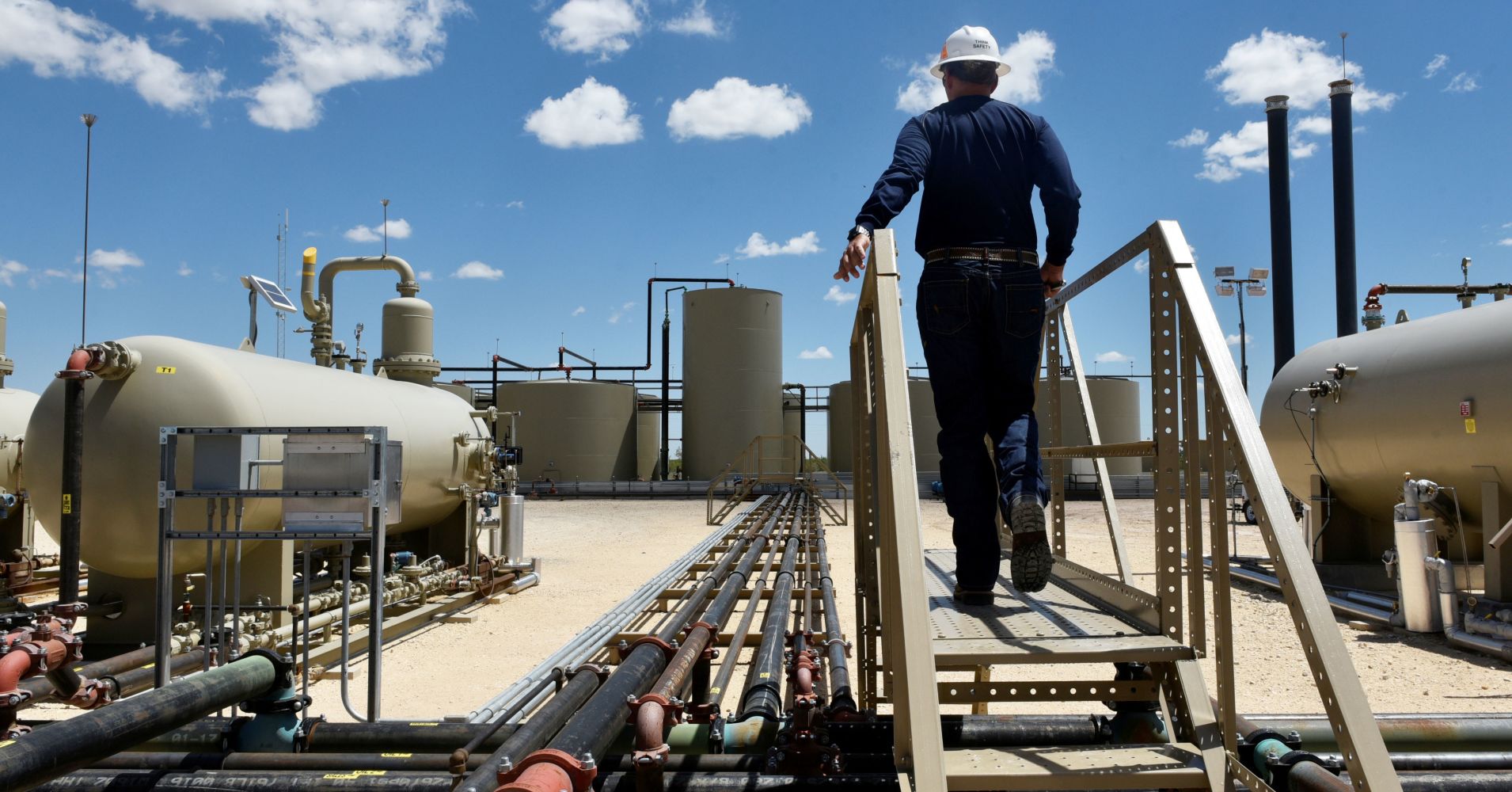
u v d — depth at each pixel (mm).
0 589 9031
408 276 11648
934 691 1853
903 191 2551
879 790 2498
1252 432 2072
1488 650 6594
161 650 4387
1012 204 2852
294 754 3021
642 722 2496
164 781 2688
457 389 33688
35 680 4414
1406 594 7422
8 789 2162
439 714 5273
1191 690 2283
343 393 8008
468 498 9586
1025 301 2801
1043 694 2559
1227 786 2113
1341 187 18047
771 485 30391
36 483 6426
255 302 7883
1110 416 31875
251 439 4555
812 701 2875
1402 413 8273
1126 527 17812
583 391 33219
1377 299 10547
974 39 3047
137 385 6258
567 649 6125
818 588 8508
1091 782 2070
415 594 8312
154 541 6270
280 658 3205
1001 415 2926
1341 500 9766
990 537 2889
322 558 8539
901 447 2082
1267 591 9727
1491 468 7359
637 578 11312
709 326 32438
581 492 30984
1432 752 2928
